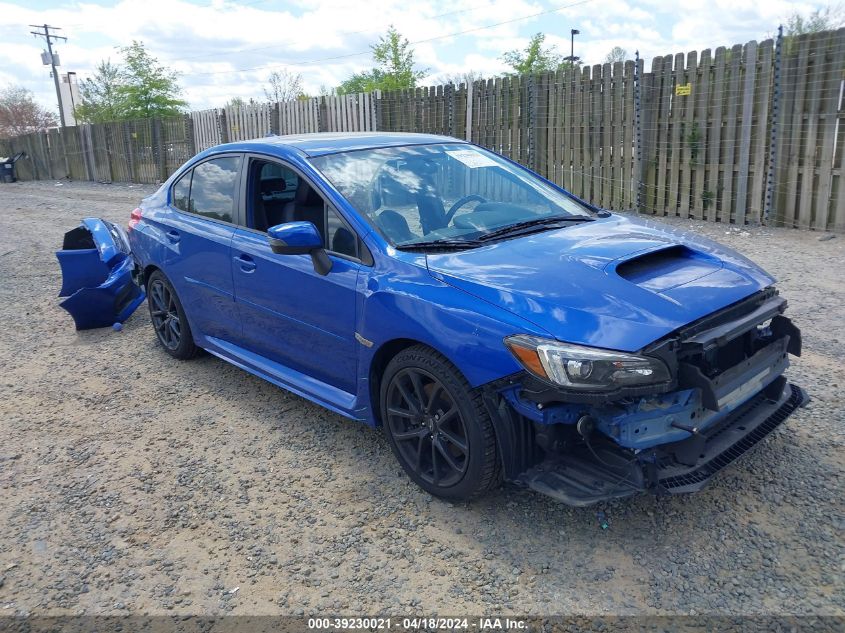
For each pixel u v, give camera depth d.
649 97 10.09
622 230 3.87
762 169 9.05
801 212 8.79
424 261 3.46
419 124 14.22
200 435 4.46
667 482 2.95
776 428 3.58
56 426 4.71
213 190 4.98
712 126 9.41
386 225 3.78
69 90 51.34
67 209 17.19
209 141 21.30
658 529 3.21
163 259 5.38
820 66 8.26
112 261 6.89
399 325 3.39
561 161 11.49
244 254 4.45
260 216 4.56
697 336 2.93
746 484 3.48
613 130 10.59
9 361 6.04
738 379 3.12
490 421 3.17
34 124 63.94
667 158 10.16
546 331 2.90
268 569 3.15
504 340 2.98
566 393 2.80
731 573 2.90
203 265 4.90
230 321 4.81
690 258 3.56
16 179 30.84
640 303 2.98
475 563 3.08
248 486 3.84
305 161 4.18
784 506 3.30
